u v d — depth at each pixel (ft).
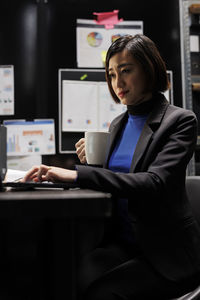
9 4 5.19
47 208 1.15
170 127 2.44
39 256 1.28
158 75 2.72
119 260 2.36
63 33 5.26
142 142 2.50
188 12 5.59
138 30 5.40
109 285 2.01
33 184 2.06
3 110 5.16
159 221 2.28
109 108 5.33
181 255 2.22
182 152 2.26
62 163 5.18
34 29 5.22
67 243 1.20
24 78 5.18
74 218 1.25
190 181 2.90
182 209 2.40
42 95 5.17
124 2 5.40
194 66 5.42
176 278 2.12
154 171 2.14
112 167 2.81
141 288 2.04
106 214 1.17
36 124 5.15
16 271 1.37
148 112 2.81
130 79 2.65
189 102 5.32
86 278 2.18
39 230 1.29
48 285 1.23
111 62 2.73
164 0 5.44
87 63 5.31
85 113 5.26
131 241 2.53
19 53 5.18
